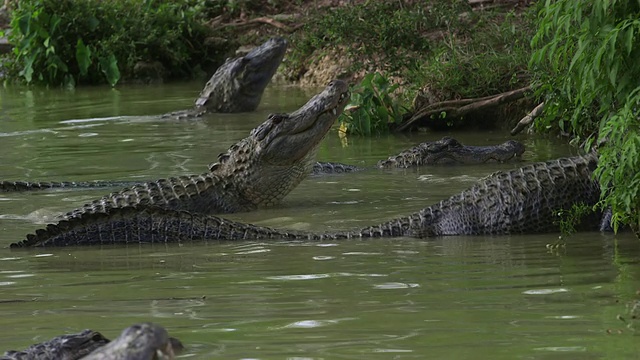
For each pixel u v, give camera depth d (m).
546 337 17.75
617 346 17.05
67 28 76.81
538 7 41.41
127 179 39.84
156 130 53.06
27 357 16.80
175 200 34.97
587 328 18.25
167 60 79.38
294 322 19.23
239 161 35.94
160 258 26.88
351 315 19.67
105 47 76.69
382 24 55.03
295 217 33.38
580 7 25.62
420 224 29.41
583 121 36.16
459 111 49.81
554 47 27.20
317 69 69.12
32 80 77.44
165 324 19.41
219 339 18.14
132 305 21.27
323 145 48.59
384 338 17.92
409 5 62.16
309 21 70.38
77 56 76.06
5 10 89.12
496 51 53.41
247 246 28.12
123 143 48.72
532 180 29.84
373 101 51.69
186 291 22.53
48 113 60.66
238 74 59.72
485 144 46.50
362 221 31.88
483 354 16.83
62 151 46.66
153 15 80.38
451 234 29.20
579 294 21.05
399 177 39.94
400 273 23.78
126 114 59.94
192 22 81.19
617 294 20.91
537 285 22.09
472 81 50.97
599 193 29.67
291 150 35.41
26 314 20.75
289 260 25.83
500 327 18.50
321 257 26.09
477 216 29.48
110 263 26.42
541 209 29.34
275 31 78.19
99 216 29.66
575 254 25.75
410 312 19.80
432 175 40.06
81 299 22.08
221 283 23.25
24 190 38.00
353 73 64.56
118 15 79.56
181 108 62.34
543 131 46.81
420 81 52.72
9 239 30.17
